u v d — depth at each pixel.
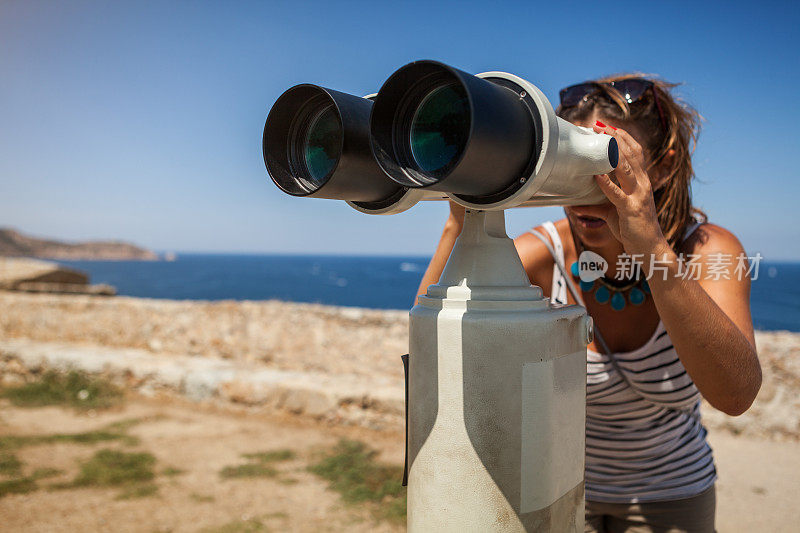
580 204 0.89
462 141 0.62
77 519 3.75
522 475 0.74
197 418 5.88
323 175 0.78
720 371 0.92
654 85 1.12
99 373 6.88
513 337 0.73
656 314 1.19
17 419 5.84
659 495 1.31
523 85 0.66
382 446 5.07
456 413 0.75
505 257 0.81
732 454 4.53
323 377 6.15
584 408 0.86
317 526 3.70
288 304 7.08
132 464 4.66
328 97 0.73
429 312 0.78
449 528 0.76
